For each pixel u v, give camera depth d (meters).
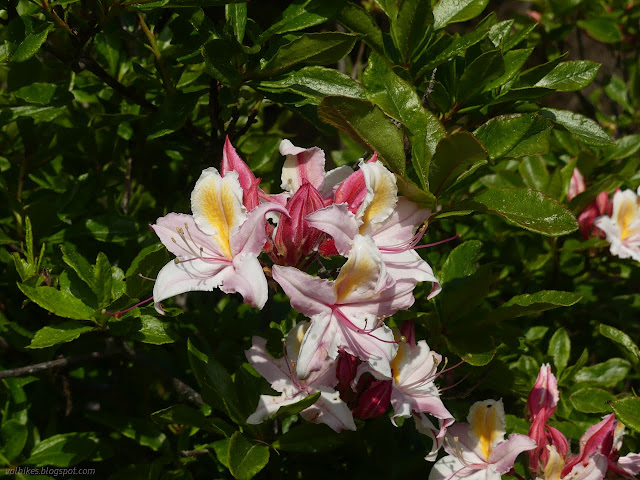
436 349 0.61
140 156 0.73
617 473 0.57
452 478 0.56
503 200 0.53
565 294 0.56
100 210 0.70
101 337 0.58
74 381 0.67
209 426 0.54
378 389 0.53
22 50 0.55
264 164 0.72
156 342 0.57
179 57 0.60
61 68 0.67
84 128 0.69
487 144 0.55
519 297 0.57
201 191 0.51
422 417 0.54
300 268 0.51
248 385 0.57
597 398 0.65
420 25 0.58
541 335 0.73
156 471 0.61
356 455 0.60
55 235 0.65
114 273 0.59
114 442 0.67
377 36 0.59
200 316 0.68
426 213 0.52
